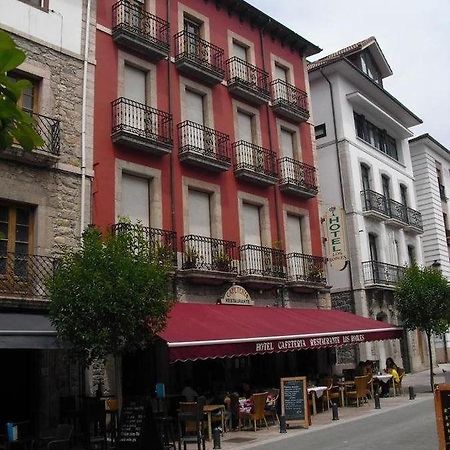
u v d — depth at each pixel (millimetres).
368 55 30578
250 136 20594
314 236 22000
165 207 16484
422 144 35094
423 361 29812
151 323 11242
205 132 18219
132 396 14031
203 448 11227
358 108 27906
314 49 24359
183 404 12188
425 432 11523
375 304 25234
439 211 35156
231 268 17469
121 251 11141
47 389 12422
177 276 15984
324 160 26484
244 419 14312
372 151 28219
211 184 18125
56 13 14719
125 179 15844
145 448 10195
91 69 15211
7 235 12672
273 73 22172
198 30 19688
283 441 11773
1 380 12133
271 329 15125
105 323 10609
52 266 12938
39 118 13555
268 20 21953
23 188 12961
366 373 19125
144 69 17094
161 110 17188
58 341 10883
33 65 13820
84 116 14688
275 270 19453
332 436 11938
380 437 11289
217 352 12773
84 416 11688
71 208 13859
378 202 26828
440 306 20750
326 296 21656
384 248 27000
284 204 20906
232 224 18594
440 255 33844
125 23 16266
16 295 12023
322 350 21312
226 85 19844
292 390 13938
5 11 13648
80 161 14352
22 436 11586
